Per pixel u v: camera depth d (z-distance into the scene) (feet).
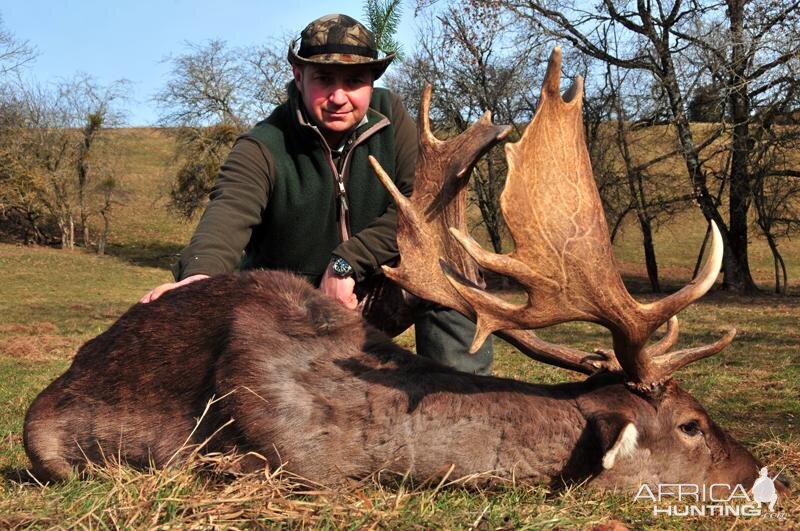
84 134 134.62
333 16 14.30
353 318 13.06
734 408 26.12
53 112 133.08
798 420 24.02
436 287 12.69
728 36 87.30
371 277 15.34
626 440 11.73
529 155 11.28
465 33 97.55
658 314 11.51
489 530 10.07
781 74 86.38
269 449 11.69
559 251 11.35
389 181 12.99
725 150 94.58
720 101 89.51
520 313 11.50
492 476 11.87
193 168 125.18
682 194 100.78
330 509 10.27
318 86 14.20
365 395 11.94
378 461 11.76
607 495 12.12
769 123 91.91
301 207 15.08
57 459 13.64
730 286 102.53
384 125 15.16
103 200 140.77
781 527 11.78
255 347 12.21
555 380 32.24
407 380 12.14
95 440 13.20
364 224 15.51
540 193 11.29
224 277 13.52
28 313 69.41
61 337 51.11
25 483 13.48
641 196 100.12
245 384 11.89
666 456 12.42
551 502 11.76
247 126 125.29
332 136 14.88
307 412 11.76
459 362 15.47
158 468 12.64
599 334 50.39
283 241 15.51
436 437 11.77
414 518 10.19
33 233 144.15
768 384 30.73
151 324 13.41
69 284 101.65
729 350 41.98
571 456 12.03
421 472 11.78
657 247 145.07
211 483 11.56
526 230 11.26
